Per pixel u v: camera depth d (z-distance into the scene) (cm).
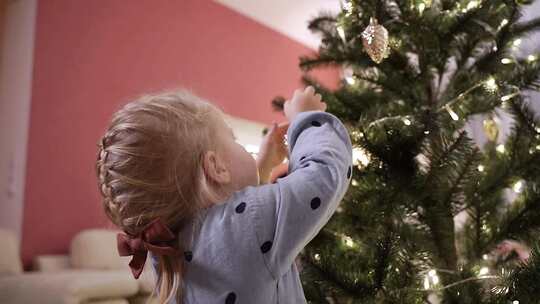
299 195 57
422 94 99
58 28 279
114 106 296
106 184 61
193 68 341
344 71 122
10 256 231
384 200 88
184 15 340
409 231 90
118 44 303
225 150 64
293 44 419
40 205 264
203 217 59
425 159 89
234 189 63
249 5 373
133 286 205
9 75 275
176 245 60
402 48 100
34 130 265
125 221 60
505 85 89
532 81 90
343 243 94
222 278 55
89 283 189
